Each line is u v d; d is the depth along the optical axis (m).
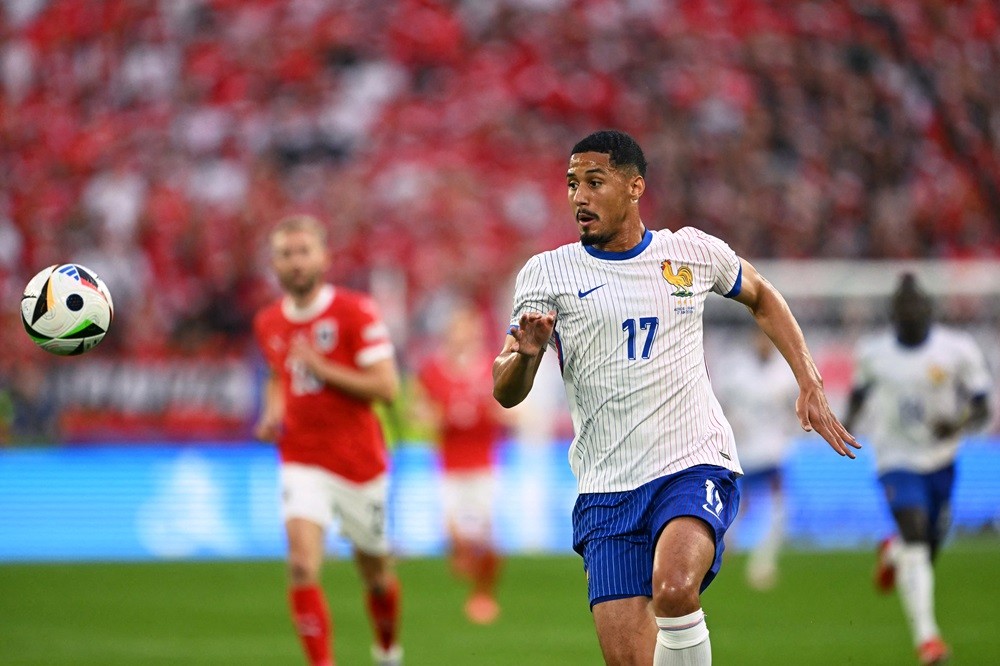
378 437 25.19
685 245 16.41
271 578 44.12
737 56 81.56
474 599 35.38
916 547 27.31
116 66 78.56
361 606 37.59
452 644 30.77
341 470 24.53
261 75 78.31
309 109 77.00
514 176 74.81
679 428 15.99
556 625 33.91
